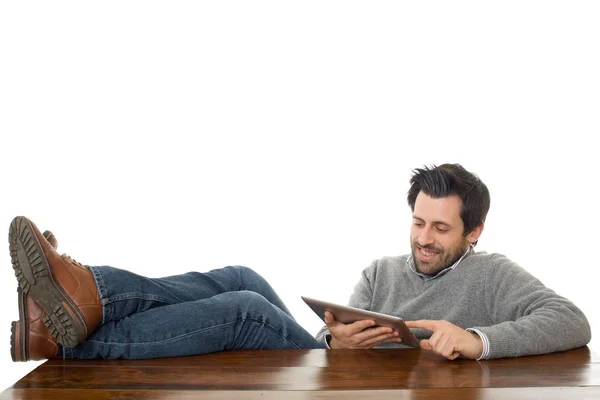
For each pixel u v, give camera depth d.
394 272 2.78
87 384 1.95
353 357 2.30
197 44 6.01
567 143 5.68
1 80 5.82
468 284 2.56
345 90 6.12
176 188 6.37
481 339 2.20
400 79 6.05
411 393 1.88
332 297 5.43
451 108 5.98
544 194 5.75
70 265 2.14
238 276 2.72
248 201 6.36
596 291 5.07
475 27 5.85
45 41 5.84
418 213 2.56
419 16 5.98
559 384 1.95
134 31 5.93
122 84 5.98
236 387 1.92
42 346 2.19
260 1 6.01
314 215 6.29
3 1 5.76
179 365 2.17
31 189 5.95
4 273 5.27
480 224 2.60
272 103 6.16
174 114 6.11
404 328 2.26
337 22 6.03
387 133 6.20
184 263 5.83
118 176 6.19
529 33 5.71
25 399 1.82
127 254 5.96
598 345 4.50
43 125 5.93
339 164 6.33
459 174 2.54
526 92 5.77
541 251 5.69
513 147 5.84
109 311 2.19
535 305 2.38
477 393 1.88
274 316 2.43
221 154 6.30
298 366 2.17
